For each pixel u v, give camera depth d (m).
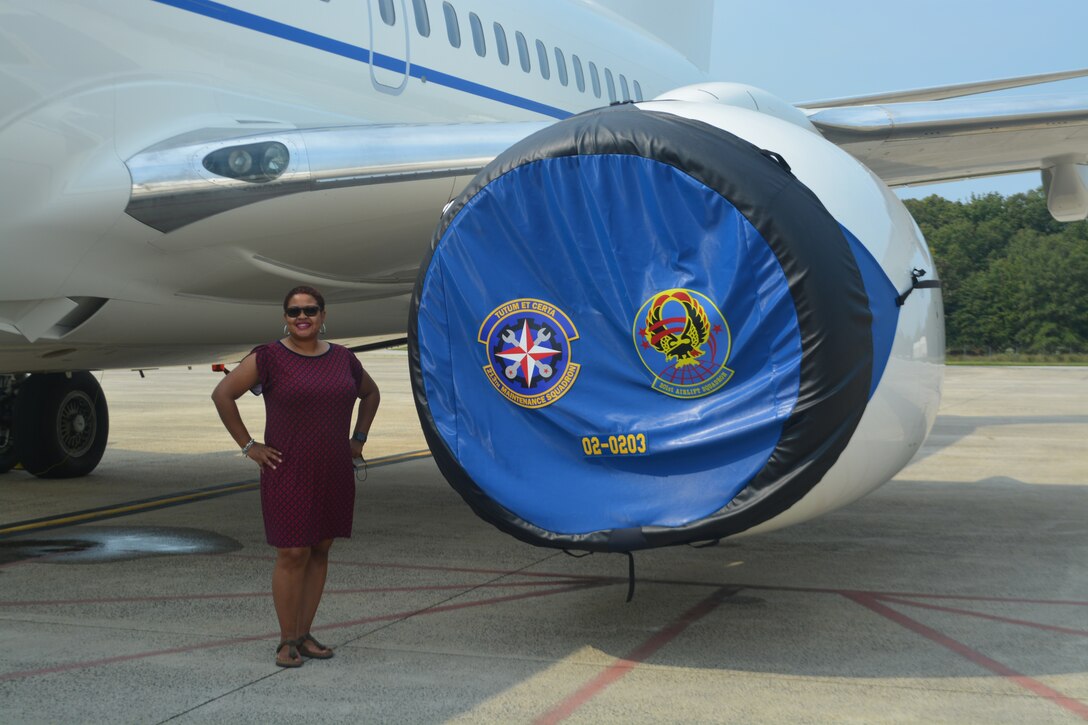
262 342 7.41
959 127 7.39
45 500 8.20
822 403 3.62
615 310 3.92
